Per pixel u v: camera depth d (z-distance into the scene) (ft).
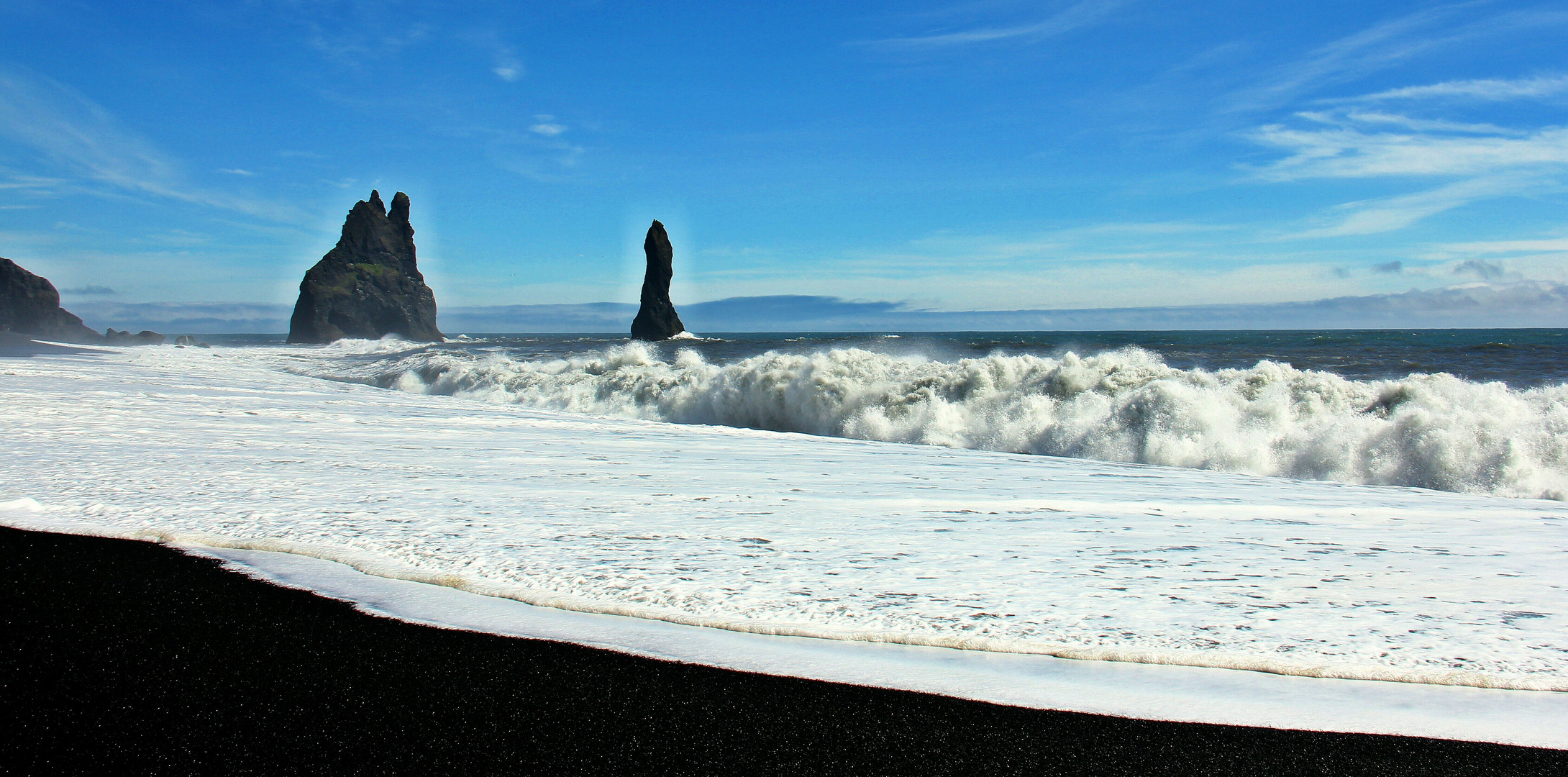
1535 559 12.09
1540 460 23.09
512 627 8.62
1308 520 15.66
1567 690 7.15
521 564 10.88
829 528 13.60
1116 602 9.53
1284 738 6.26
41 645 7.93
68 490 15.35
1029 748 6.07
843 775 5.64
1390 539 13.70
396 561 10.96
